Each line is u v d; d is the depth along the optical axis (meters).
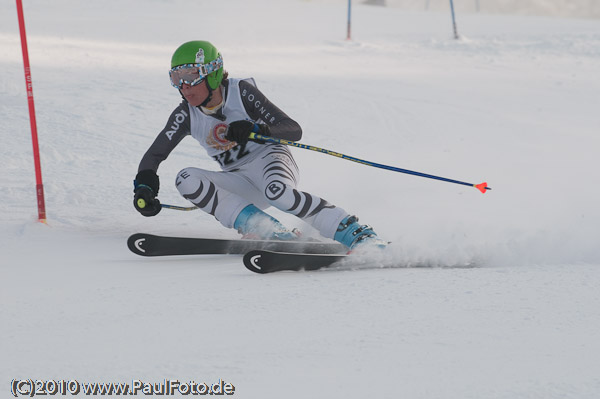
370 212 18.80
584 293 11.27
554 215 18.45
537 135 32.59
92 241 15.75
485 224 17.19
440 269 13.30
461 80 49.91
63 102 34.12
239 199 14.64
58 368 8.30
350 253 13.62
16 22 76.88
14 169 23.12
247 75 47.81
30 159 24.44
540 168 25.72
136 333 9.50
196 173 14.63
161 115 33.00
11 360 8.57
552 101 42.12
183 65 14.30
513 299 10.98
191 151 27.02
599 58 62.66
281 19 103.94
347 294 11.35
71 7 97.56
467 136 31.84
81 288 11.86
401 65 58.28
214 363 8.45
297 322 9.92
